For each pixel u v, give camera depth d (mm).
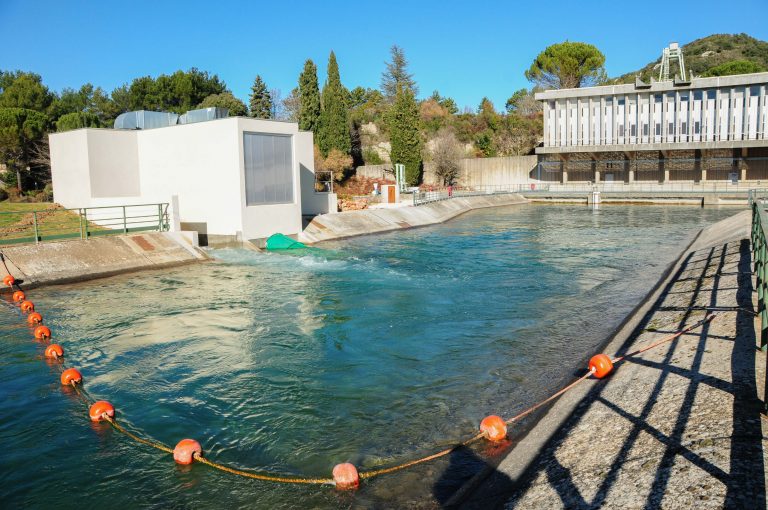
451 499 6969
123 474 8008
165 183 31344
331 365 12336
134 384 11406
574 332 14398
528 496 6578
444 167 73188
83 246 23375
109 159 31281
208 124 28906
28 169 46531
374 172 69875
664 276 21641
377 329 15000
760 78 57219
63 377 11383
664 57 67375
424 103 98500
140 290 20016
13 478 7957
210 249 28766
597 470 6652
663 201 60000
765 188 58500
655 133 63094
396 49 99250
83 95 74062
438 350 13227
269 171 30141
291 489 7477
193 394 10867
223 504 7184
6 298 18797
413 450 8445
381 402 10320
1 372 12117
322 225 35219
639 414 7926
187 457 8227
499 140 81375
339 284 20797
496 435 8477
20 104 56219
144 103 71500
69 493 7547
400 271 23391
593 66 85875
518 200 67375
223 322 15797
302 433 9164
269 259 26469
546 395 10273
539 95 67312
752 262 17000
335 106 66062
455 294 19062
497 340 13898
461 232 38406
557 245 31219
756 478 5500
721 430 6633
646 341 12156
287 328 15180
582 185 68875
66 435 9234
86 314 16734
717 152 61750
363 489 7371
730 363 8859
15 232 26969
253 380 11523
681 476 5906
